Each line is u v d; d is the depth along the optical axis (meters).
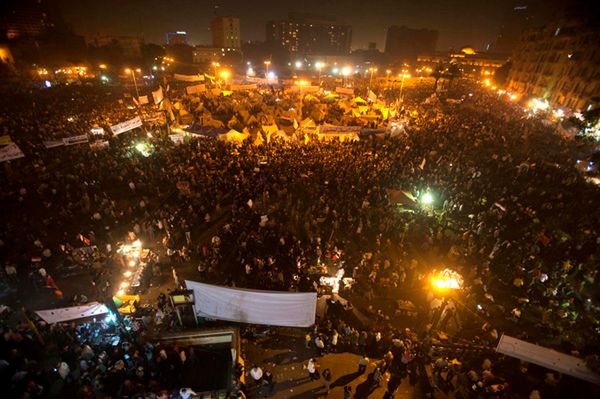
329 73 145.12
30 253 19.22
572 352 12.88
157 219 22.09
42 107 48.19
